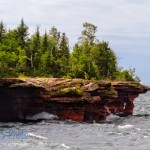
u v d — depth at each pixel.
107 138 55.56
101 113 86.19
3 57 108.00
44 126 67.31
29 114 76.69
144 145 50.41
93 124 74.88
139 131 65.88
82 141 51.88
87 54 143.00
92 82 83.56
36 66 116.38
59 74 112.75
